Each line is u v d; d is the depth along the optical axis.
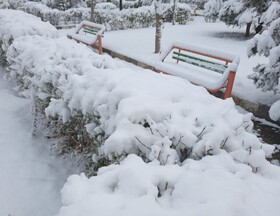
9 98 4.88
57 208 2.55
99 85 2.62
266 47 3.98
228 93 4.24
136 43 9.25
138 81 2.55
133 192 1.37
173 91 2.40
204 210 1.23
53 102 3.11
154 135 1.95
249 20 9.68
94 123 2.51
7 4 16.20
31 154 3.36
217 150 1.82
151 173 1.50
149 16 14.80
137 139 1.88
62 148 3.37
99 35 7.66
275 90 4.03
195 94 2.42
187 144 1.91
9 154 3.31
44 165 3.16
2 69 6.54
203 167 1.58
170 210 1.27
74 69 3.31
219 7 11.52
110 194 1.36
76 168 3.11
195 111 2.18
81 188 1.43
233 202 1.27
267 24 4.41
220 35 11.73
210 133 1.87
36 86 3.80
